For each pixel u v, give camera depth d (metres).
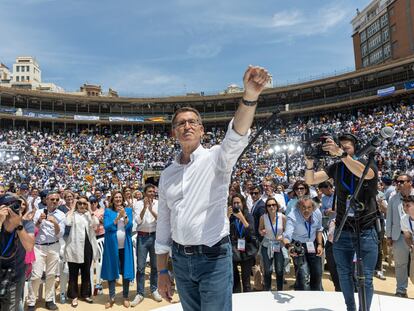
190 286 2.34
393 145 28.28
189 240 2.26
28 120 49.56
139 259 7.32
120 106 54.09
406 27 56.94
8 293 4.22
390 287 7.79
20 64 99.88
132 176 34.34
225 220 2.33
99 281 8.10
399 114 35.44
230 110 53.53
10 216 4.29
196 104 54.38
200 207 2.27
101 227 8.76
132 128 54.62
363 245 3.54
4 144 39.09
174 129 2.41
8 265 4.30
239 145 2.12
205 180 2.29
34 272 6.67
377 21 64.44
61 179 32.56
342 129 38.66
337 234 3.43
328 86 45.97
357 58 71.25
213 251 2.24
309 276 6.04
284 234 6.09
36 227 6.86
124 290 7.22
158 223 2.58
